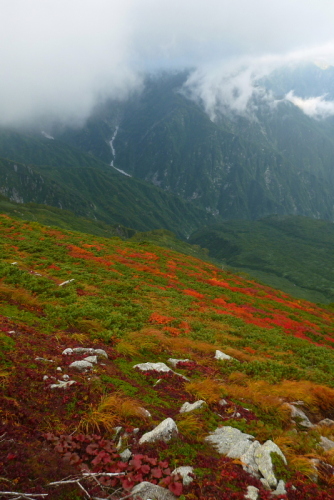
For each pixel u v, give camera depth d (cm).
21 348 952
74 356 1037
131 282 3359
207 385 1073
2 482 455
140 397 880
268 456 672
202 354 1617
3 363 809
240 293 4953
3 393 680
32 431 597
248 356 1780
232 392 1112
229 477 595
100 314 1717
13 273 2167
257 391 1191
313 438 905
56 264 3209
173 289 3756
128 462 580
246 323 2983
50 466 518
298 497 591
